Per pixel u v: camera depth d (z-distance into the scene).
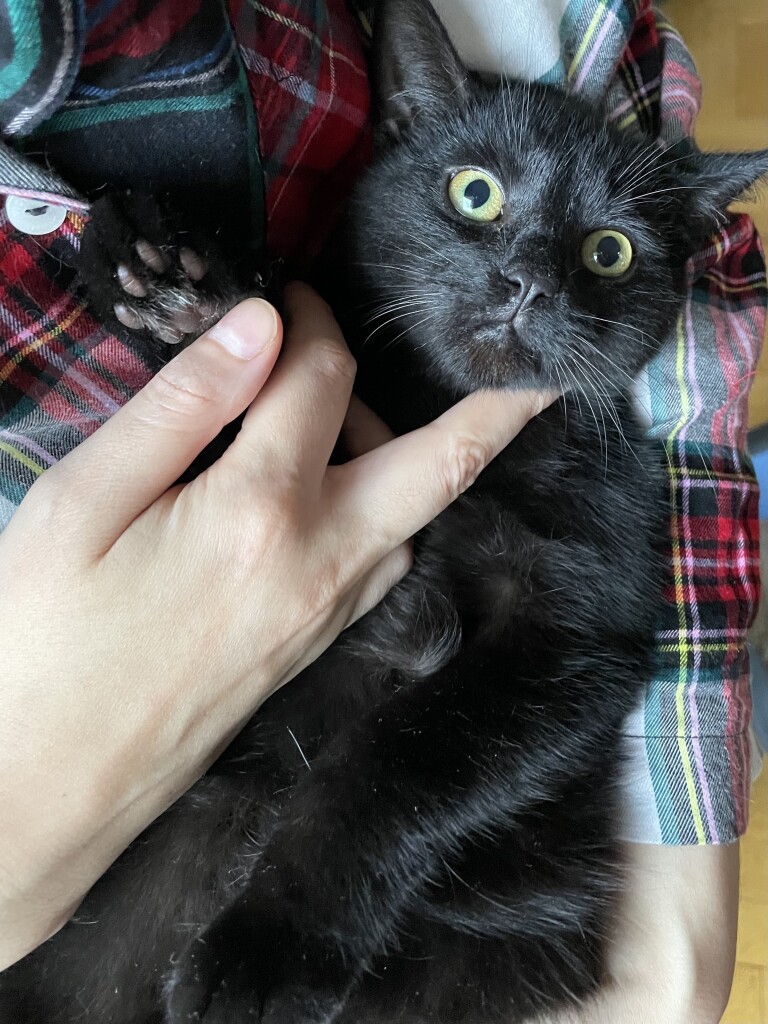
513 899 0.26
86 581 0.19
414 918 0.25
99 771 0.19
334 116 0.22
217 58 0.17
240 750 0.25
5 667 0.19
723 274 0.31
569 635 0.27
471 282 0.25
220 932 0.22
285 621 0.20
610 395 0.29
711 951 0.27
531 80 0.28
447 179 0.26
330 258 0.27
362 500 0.21
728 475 0.29
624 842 0.28
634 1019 0.26
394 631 0.26
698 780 0.27
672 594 0.28
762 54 0.60
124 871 0.25
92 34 0.15
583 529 0.28
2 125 0.16
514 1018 0.26
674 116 0.30
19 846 0.19
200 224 0.20
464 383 0.27
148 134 0.18
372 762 0.24
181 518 0.20
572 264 0.26
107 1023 0.25
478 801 0.24
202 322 0.21
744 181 0.29
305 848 0.23
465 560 0.27
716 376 0.29
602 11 0.27
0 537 0.21
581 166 0.27
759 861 0.51
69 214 0.18
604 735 0.26
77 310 0.20
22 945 0.21
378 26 0.25
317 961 0.22
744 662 0.29
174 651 0.20
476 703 0.25
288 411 0.21
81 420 0.22
